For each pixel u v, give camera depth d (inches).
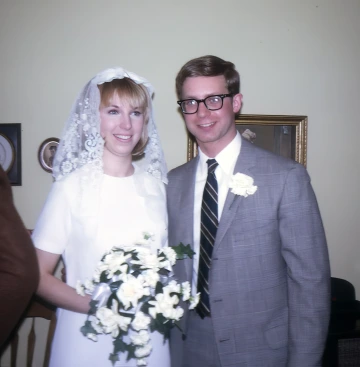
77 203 55.1
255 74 89.9
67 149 57.3
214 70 56.6
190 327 57.5
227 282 54.4
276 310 55.1
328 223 93.0
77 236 55.2
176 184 63.5
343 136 92.6
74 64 86.4
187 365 58.1
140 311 46.8
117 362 53.0
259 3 89.5
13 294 39.3
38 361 88.2
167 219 62.3
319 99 91.7
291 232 53.4
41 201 87.2
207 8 88.2
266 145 89.4
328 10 91.4
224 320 54.0
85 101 56.9
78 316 53.8
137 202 58.9
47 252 54.2
